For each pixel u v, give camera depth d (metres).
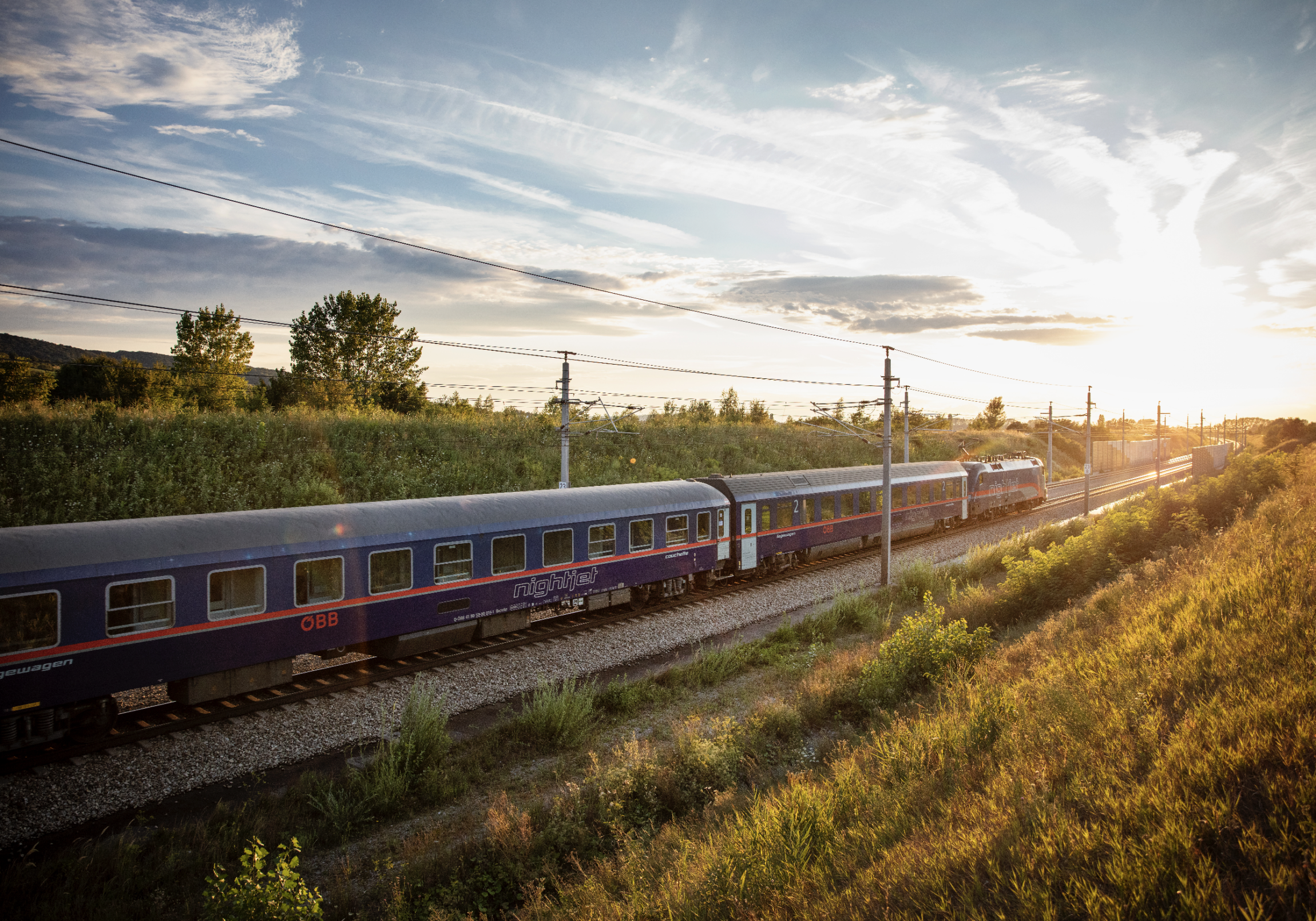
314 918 6.41
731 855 6.35
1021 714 8.77
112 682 10.45
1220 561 15.02
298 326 46.41
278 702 12.34
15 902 7.25
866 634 17.89
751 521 22.44
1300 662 7.29
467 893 7.55
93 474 19.83
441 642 14.78
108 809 9.34
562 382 20.66
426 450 28.67
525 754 11.20
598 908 6.52
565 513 16.95
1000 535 32.97
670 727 12.05
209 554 11.40
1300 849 4.29
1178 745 5.97
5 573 9.55
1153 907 4.11
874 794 7.55
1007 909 4.44
